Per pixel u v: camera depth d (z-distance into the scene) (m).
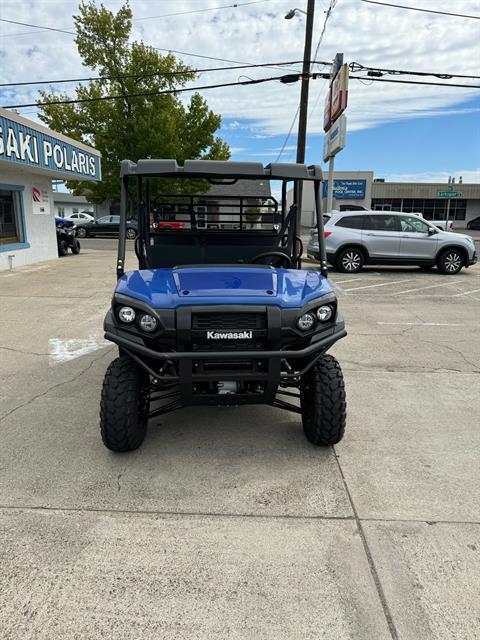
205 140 31.69
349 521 2.75
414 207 48.16
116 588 2.26
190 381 3.07
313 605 2.17
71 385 4.83
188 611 2.14
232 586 2.28
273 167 3.76
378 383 4.98
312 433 3.48
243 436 3.77
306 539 2.61
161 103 30.42
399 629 2.05
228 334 3.05
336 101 15.13
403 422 4.06
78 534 2.63
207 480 3.16
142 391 3.38
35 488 3.05
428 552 2.51
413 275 12.86
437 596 2.23
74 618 2.09
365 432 3.87
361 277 12.39
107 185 31.09
